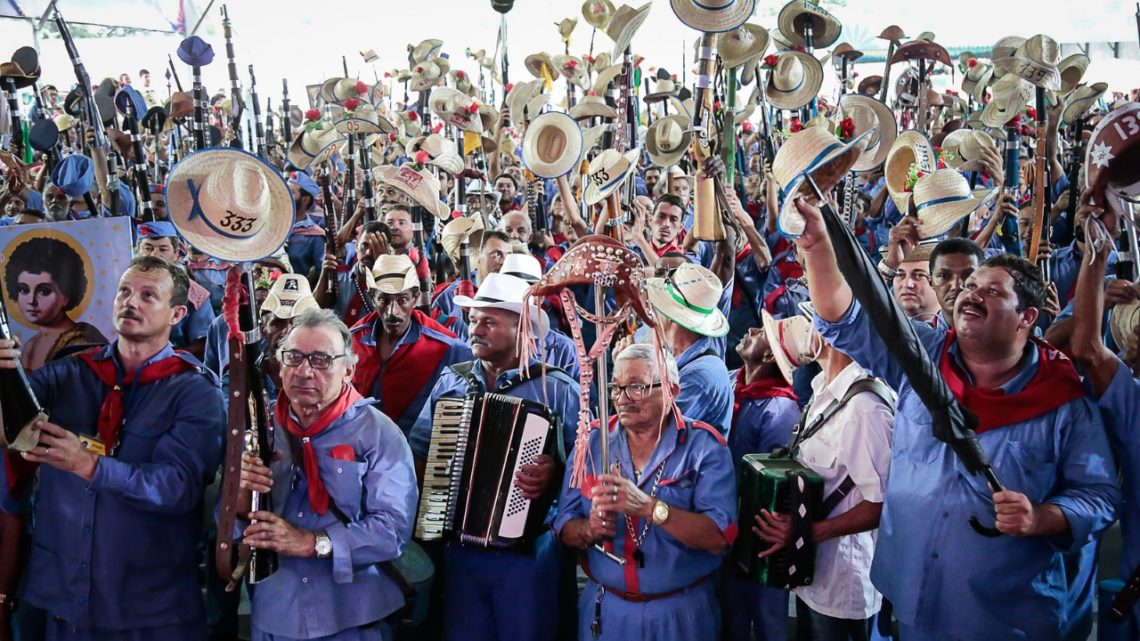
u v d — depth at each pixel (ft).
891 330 10.58
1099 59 75.77
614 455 13.48
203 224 11.38
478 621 14.56
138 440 13.17
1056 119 26.07
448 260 24.94
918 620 11.84
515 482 13.71
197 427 13.25
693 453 13.08
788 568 12.91
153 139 35.96
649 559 12.96
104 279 14.93
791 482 12.89
